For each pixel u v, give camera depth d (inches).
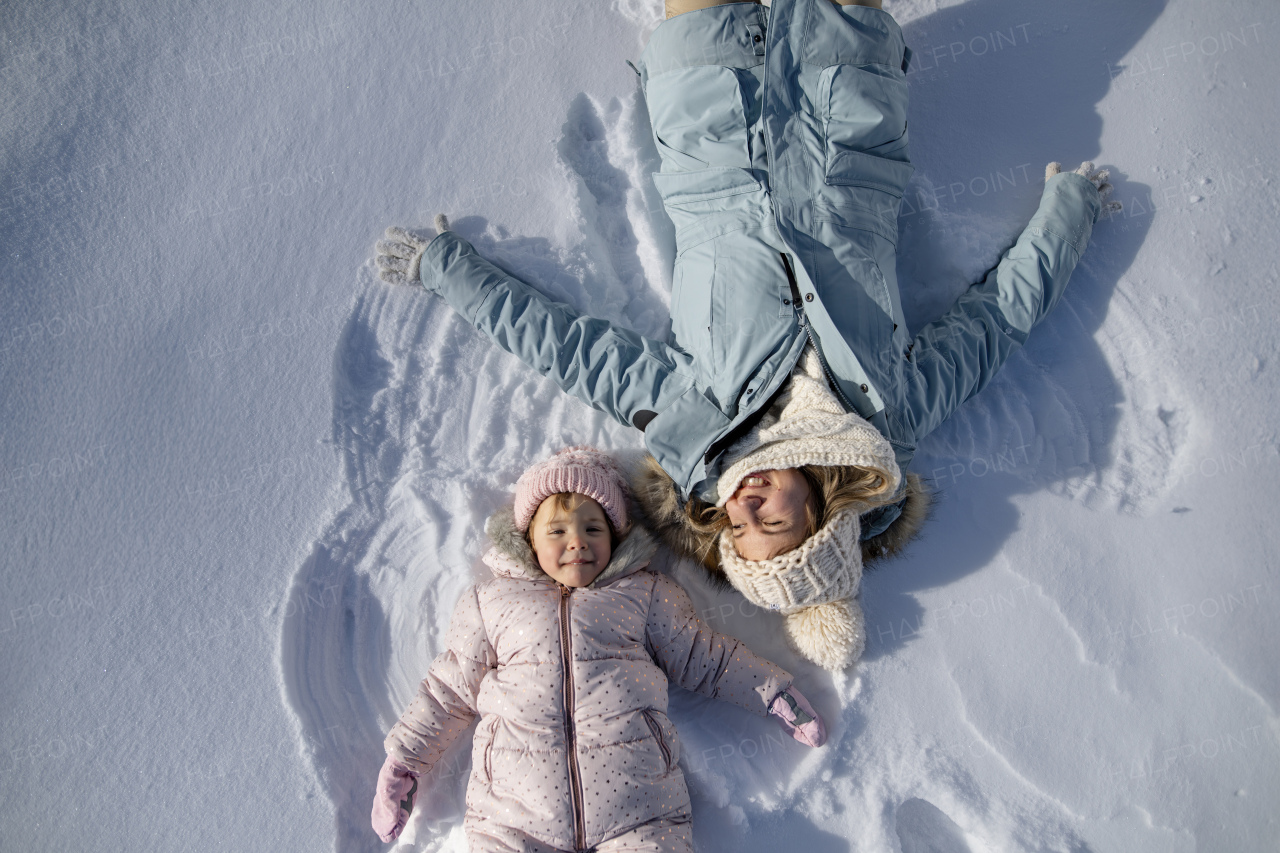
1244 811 73.3
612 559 73.7
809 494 69.5
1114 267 87.0
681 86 76.7
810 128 75.1
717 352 72.6
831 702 77.2
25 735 73.4
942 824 75.3
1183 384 83.5
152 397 80.4
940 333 79.4
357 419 82.4
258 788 74.1
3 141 84.2
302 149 86.7
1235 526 80.1
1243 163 88.5
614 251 87.5
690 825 68.6
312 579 79.4
